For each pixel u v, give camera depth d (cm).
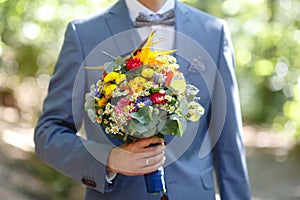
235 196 229
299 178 952
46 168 735
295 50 1276
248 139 1383
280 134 1386
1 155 759
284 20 1272
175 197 218
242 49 1336
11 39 909
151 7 228
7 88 1231
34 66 1065
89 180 211
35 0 823
